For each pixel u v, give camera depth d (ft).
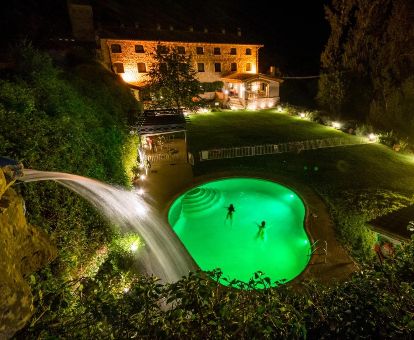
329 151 82.48
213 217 54.24
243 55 149.48
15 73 41.81
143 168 63.82
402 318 10.32
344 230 45.47
